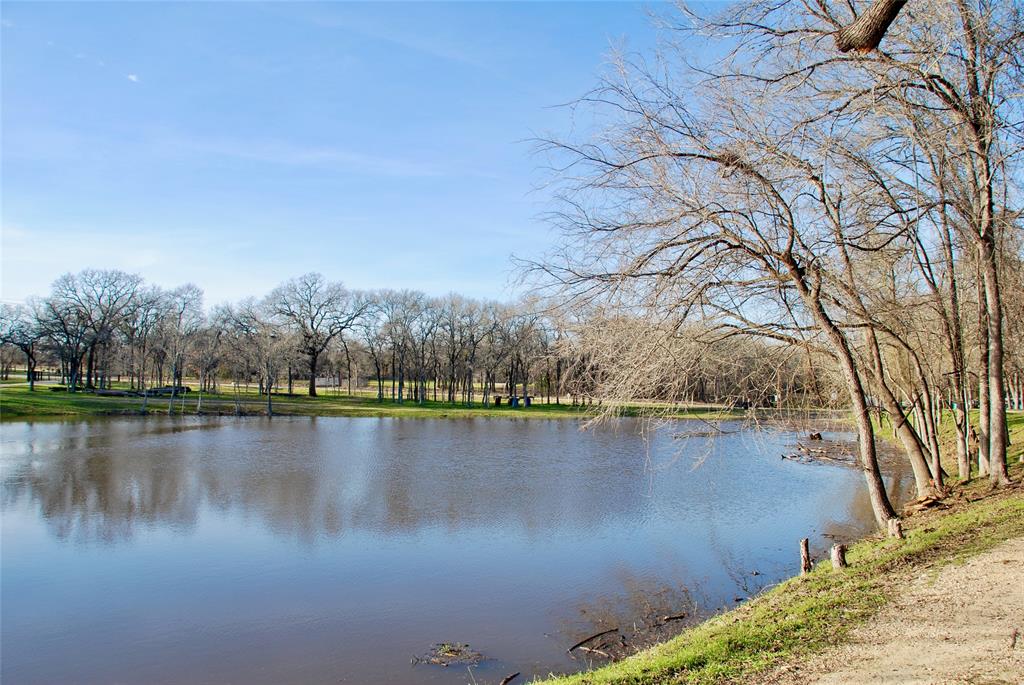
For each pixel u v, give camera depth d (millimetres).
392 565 19141
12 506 26875
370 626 14805
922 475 18906
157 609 15914
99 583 17719
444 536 22250
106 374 97438
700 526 23297
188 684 12328
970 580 11086
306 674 12578
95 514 25531
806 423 16297
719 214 14422
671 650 9922
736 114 14000
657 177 14062
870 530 22188
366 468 37062
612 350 14352
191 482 32219
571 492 29844
